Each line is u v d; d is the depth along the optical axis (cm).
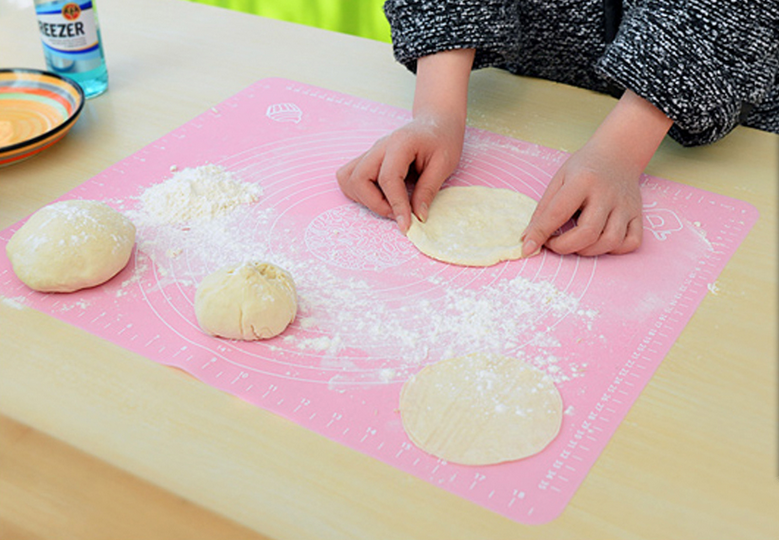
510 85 107
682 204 85
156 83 107
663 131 86
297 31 121
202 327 67
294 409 60
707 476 55
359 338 67
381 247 78
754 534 52
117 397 61
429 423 59
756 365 65
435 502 53
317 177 89
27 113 97
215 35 120
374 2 186
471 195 85
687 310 70
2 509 59
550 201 79
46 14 97
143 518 56
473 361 64
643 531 52
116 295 71
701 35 82
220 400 61
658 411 60
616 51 84
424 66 95
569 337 67
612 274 75
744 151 94
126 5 128
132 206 83
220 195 83
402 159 83
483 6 92
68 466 57
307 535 51
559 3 103
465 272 75
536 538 51
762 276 75
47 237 70
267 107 101
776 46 83
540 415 59
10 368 63
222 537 53
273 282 67
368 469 55
